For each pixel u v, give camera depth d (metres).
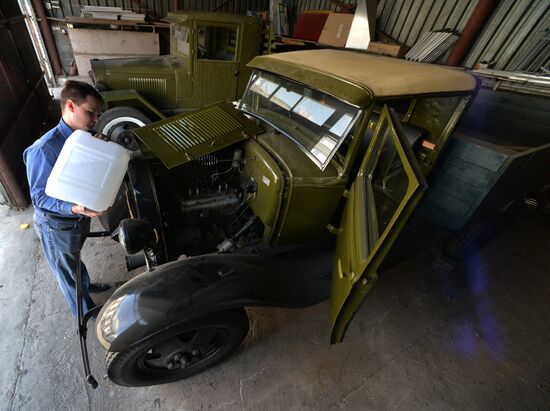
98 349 2.12
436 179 2.81
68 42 8.20
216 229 2.44
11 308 2.32
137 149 2.23
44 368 1.98
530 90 3.64
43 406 1.81
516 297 3.03
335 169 2.06
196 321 1.63
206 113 2.49
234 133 2.31
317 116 2.06
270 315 2.51
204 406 1.90
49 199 1.66
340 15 6.52
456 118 2.41
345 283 1.59
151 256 2.23
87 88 1.62
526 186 3.09
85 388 1.91
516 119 3.30
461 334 2.59
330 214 2.18
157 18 8.66
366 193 1.80
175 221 2.28
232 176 2.48
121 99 4.11
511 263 3.46
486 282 3.17
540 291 3.13
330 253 2.49
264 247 2.41
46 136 1.66
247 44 4.49
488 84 4.03
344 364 2.24
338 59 2.27
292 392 2.03
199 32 4.34
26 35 5.29
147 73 4.38
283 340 2.34
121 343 1.46
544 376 2.33
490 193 2.47
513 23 4.65
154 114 4.60
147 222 1.86
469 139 2.57
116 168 1.68
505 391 2.19
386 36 6.37
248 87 2.67
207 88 4.72
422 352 2.40
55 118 5.74
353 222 1.74
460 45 5.15
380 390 2.11
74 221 1.83
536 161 2.66
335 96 1.79
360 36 6.23
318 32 7.04
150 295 1.54
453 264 3.05
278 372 2.13
